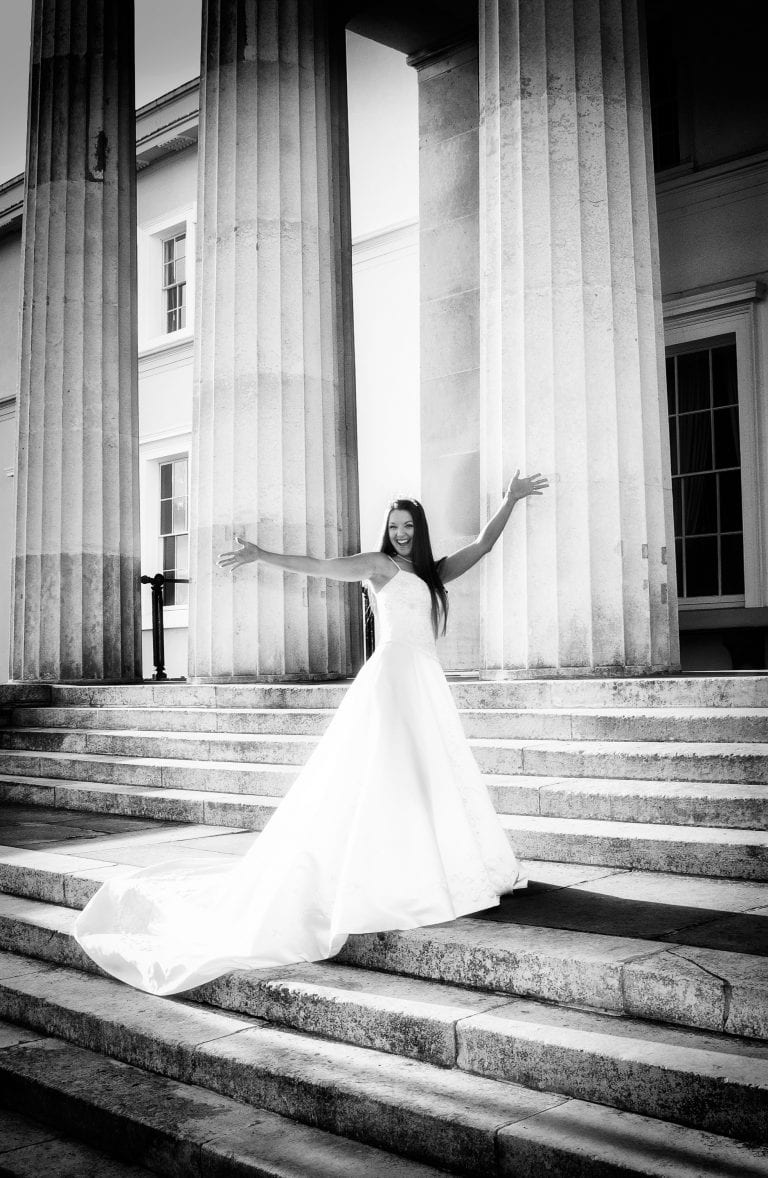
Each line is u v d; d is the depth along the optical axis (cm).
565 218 718
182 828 647
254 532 877
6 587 1986
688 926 371
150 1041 379
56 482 1053
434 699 435
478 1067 326
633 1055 293
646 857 464
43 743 885
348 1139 315
